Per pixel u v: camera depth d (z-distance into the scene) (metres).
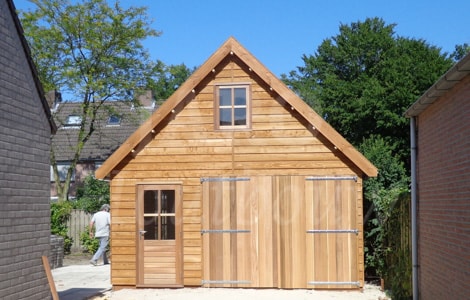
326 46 41.84
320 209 13.62
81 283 15.29
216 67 14.02
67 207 24.22
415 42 38.28
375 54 39.12
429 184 10.61
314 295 12.91
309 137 13.74
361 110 35.06
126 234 14.02
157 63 31.66
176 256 13.88
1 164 9.23
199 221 13.88
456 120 8.74
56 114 32.53
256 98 13.92
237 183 13.84
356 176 13.56
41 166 10.73
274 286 13.60
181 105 14.10
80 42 29.78
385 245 14.27
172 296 12.91
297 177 13.71
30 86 10.34
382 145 19.62
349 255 13.50
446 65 35.66
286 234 13.65
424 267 11.05
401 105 34.22
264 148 13.84
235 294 13.05
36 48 28.95
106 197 24.78
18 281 9.66
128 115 32.38
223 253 13.77
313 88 40.25
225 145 13.93
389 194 14.49
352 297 12.68
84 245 23.77
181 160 14.00
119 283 13.95
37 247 10.45
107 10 29.72
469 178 8.06
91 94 30.64
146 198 14.05
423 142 11.09
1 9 9.38
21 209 9.87
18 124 9.84
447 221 9.30
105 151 37.75
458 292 8.67
